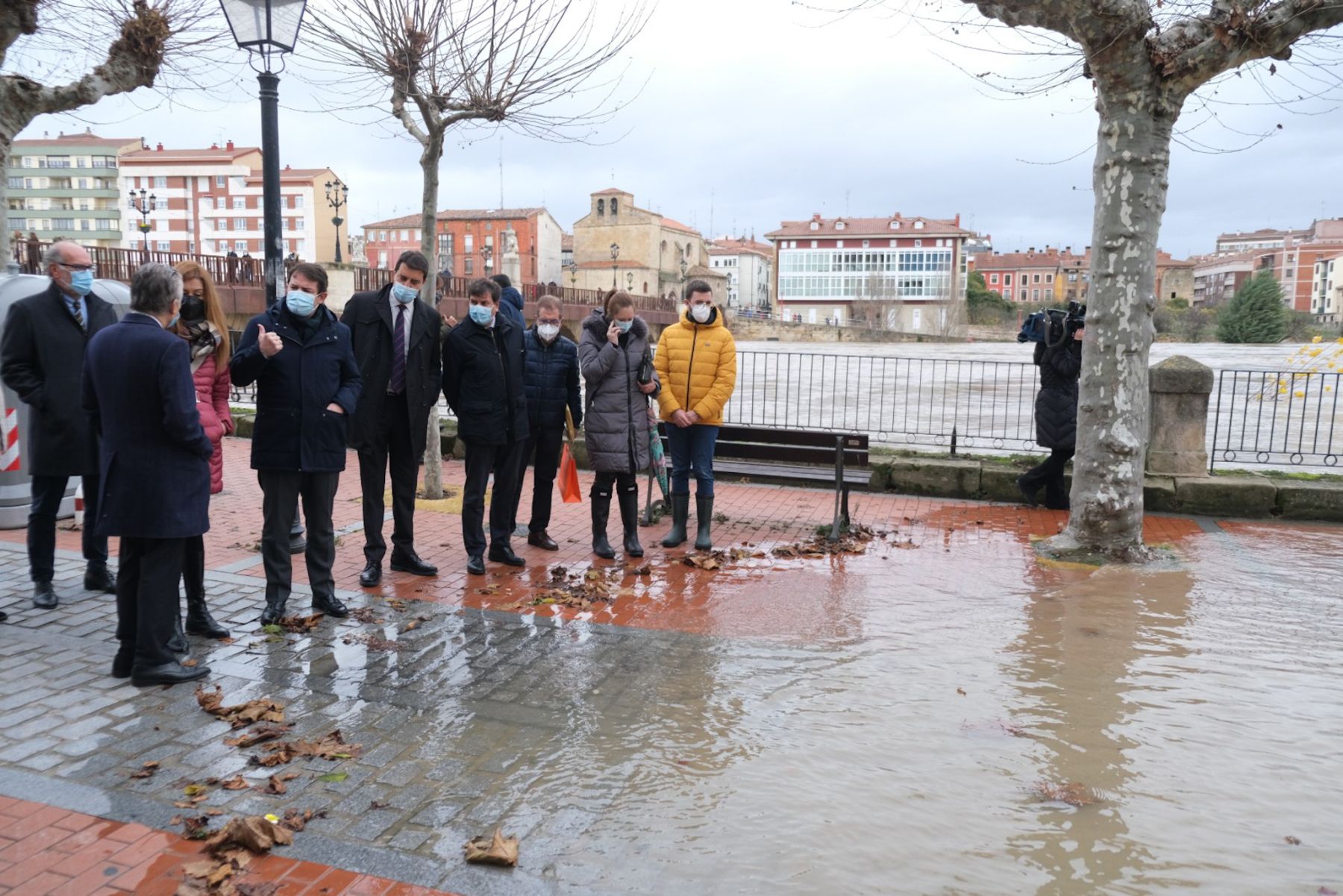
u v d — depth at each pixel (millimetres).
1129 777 3410
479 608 5453
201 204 97625
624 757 3561
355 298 5719
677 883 2752
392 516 7922
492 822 3080
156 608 4102
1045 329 8500
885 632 5105
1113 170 6609
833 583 6141
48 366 5020
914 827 3057
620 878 2771
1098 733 3783
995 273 145000
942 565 6691
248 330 4918
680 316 6914
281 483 5008
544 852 2906
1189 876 2791
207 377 5266
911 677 4422
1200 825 3082
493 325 6152
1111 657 4703
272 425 4957
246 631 4930
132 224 99250
